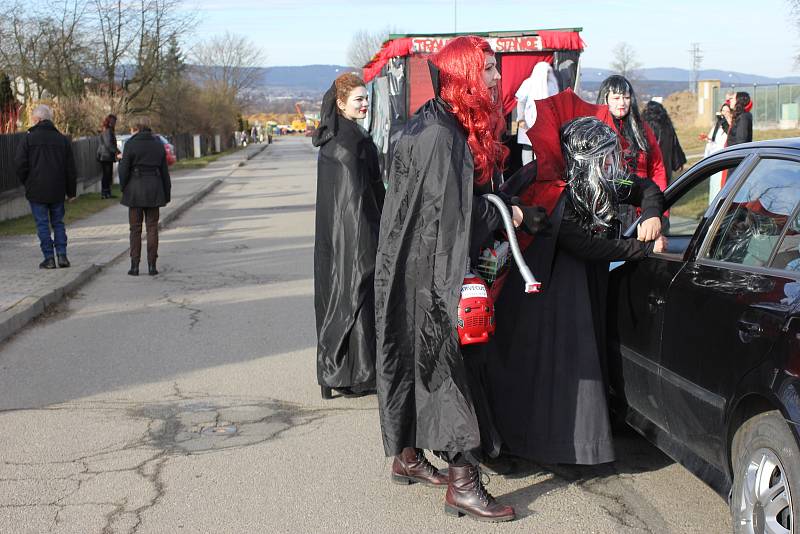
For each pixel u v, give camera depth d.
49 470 4.90
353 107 5.92
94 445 5.29
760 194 3.88
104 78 43.44
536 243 4.39
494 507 4.18
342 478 4.76
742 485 3.51
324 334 5.96
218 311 9.06
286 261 12.45
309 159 53.28
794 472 3.17
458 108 3.88
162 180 11.30
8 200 17.72
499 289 4.30
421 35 15.30
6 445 5.30
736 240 3.91
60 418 5.79
